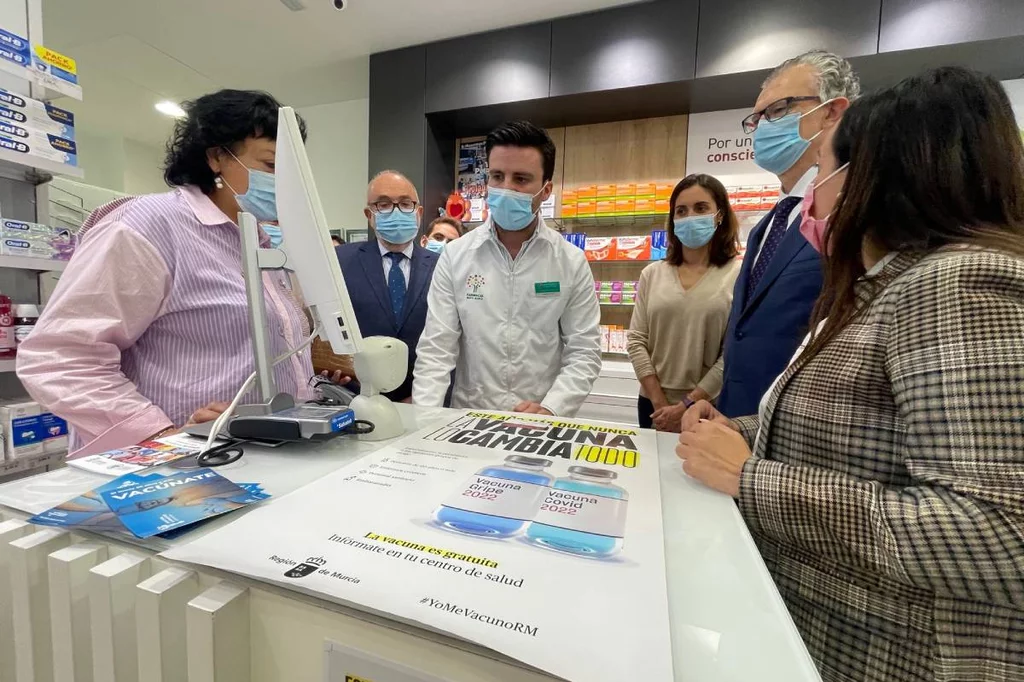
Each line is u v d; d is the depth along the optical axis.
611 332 3.16
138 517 0.50
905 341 0.51
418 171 3.34
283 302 1.18
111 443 0.85
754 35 2.58
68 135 1.72
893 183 0.60
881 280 0.62
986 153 0.54
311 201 0.73
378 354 0.87
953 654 0.51
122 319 0.90
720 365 1.94
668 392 2.08
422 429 0.95
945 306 0.49
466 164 3.71
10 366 1.63
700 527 0.55
